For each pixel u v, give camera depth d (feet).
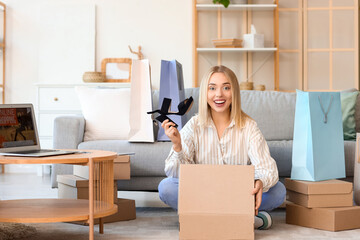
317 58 17.51
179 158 7.28
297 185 7.95
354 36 17.40
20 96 18.06
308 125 8.07
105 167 7.23
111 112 10.72
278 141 9.95
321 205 7.72
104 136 10.59
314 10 17.47
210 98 7.33
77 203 7.16
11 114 6.89
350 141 9.83
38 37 17.97
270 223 7.57
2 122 6.70
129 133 9.64
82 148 9.70
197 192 6.60
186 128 7.61
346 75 17.47
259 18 17.54
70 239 7.02
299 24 17.48
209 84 7.33
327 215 7.53
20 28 18.06
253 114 10.93
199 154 7.61
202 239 6.54
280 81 17.54
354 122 10.87
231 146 7.50
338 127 8.40
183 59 17.95
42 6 17.93
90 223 6.24
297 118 8.25
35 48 18.03
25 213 6.35
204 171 6.63
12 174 17.08
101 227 7.43
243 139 7.48
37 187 13.55
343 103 11.01
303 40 17.48
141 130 9.65
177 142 7.07
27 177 16.14
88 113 10.75
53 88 16.60
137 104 9.68
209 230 6.54
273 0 17.51
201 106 7.45
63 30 17.85
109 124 10.61
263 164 7.18
